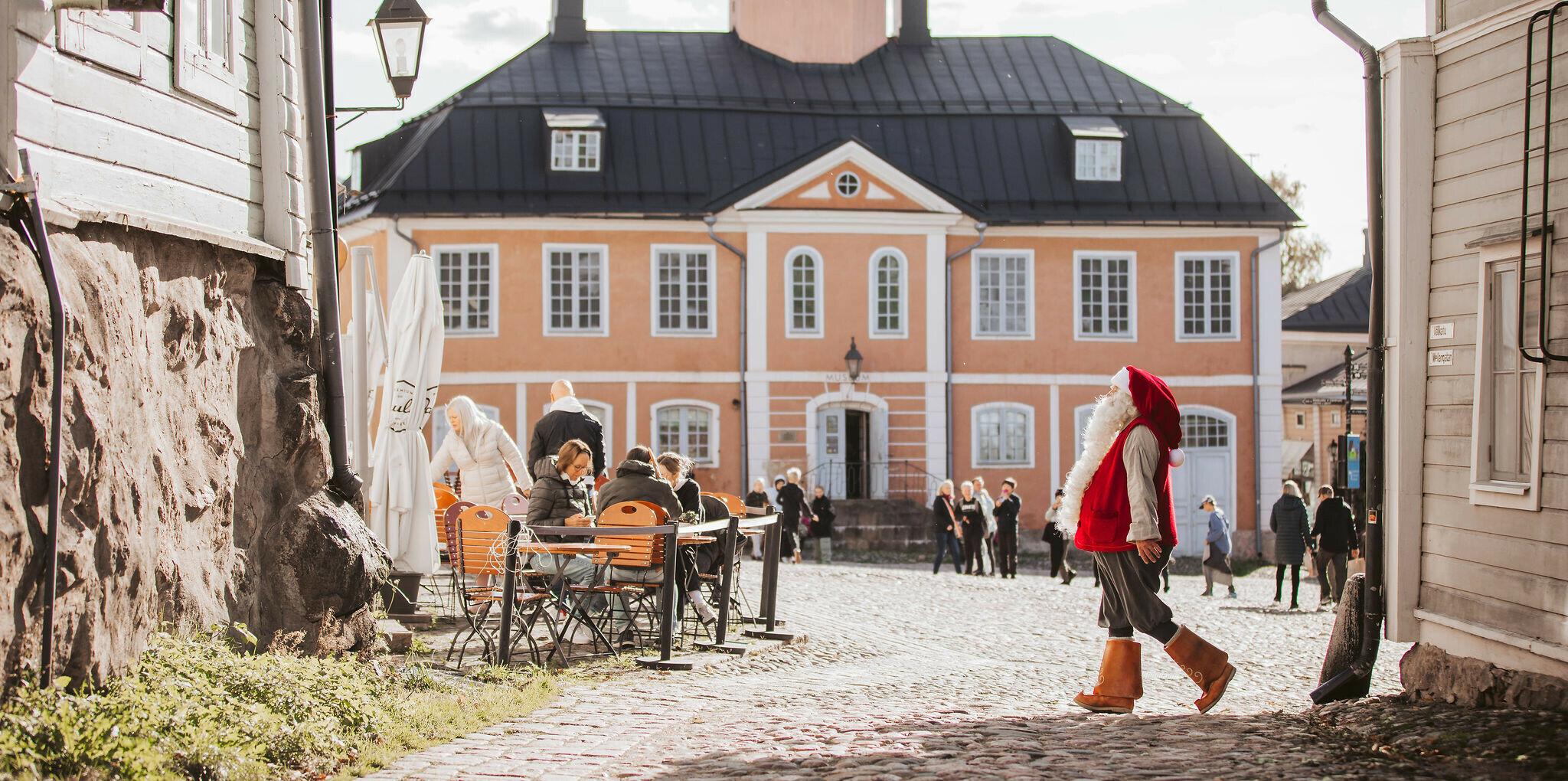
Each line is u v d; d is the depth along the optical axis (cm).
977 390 3834
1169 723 957
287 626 980
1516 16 971
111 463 746
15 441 655
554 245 3666
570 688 1095
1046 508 3850
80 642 706
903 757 796
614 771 762
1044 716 999
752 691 1115
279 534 989
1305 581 3175
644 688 1105
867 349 3766
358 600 1020
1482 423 997
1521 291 889
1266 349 3903
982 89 4119
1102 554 997
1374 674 1336
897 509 3672
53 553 662
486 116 3756
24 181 693
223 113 992
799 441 3738
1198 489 3888
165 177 901
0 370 644
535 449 1527
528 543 1192
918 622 1878
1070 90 4128
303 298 1053
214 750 688
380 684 948
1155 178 3947
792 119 3941
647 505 1260
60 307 687
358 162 3944
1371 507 1082
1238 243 3906
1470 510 1010
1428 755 810
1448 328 1046
